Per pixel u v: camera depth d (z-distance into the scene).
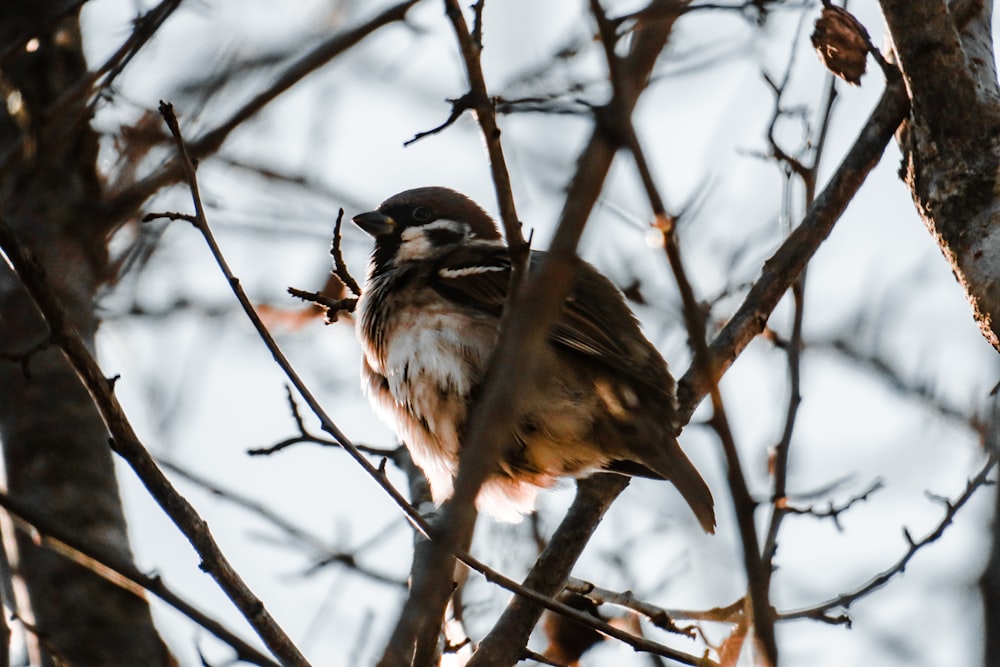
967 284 8.38
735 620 8.88
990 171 8.40
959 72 8.40
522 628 8.58
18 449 12.05
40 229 12.17
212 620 6.41
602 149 4.72
